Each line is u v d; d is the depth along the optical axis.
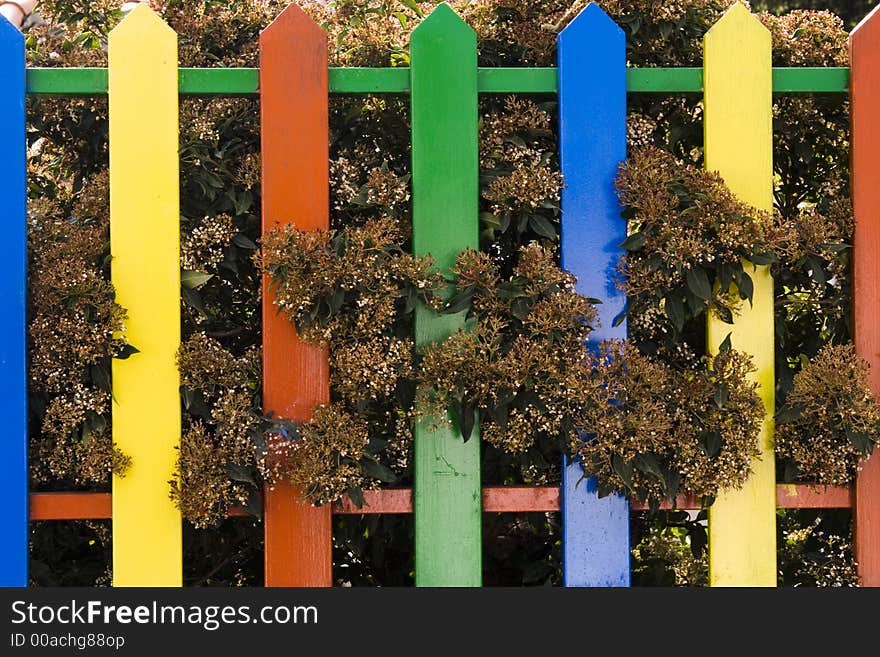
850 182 2.36
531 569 2.50
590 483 2.29
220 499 2.19
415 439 2.27
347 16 2.62
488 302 2.20
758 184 2.32
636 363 2.19
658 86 2.33
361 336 2.20
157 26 2.25
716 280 2.30
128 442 2.23
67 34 2.64
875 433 2.21
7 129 2.21
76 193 2.54
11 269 2.20
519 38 2.46
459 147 2.28
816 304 2.44
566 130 2.29
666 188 2.24
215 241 2.28
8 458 2.21
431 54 2.27
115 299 2.22
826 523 2.52
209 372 2.22
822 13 2.51
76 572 2.51
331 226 2.42
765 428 2.32
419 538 2.27
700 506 2.30
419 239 2.27
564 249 2.29
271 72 2.25
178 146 2.26
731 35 2.32
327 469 2.16
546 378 2.17
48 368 2.19
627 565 2.29
